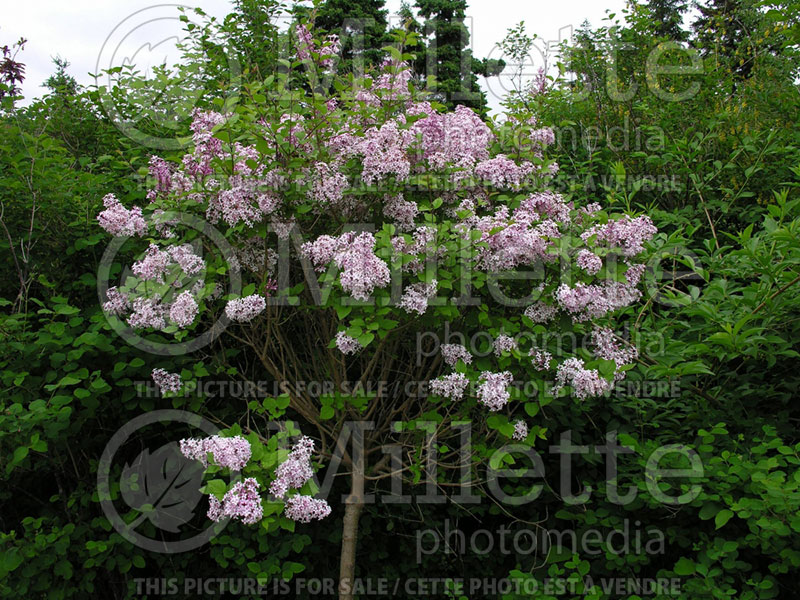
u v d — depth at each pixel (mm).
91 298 3504
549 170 3336
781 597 3057
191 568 3621
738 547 3006
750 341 2984
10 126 3600
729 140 4887
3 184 3162
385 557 3854
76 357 2867
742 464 2801
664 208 5172
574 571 3379
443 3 12273
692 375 3551
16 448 2869
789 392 3430
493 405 2738
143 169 3080
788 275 3166
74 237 3459
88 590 3143
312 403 3447
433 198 3033
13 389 2980
